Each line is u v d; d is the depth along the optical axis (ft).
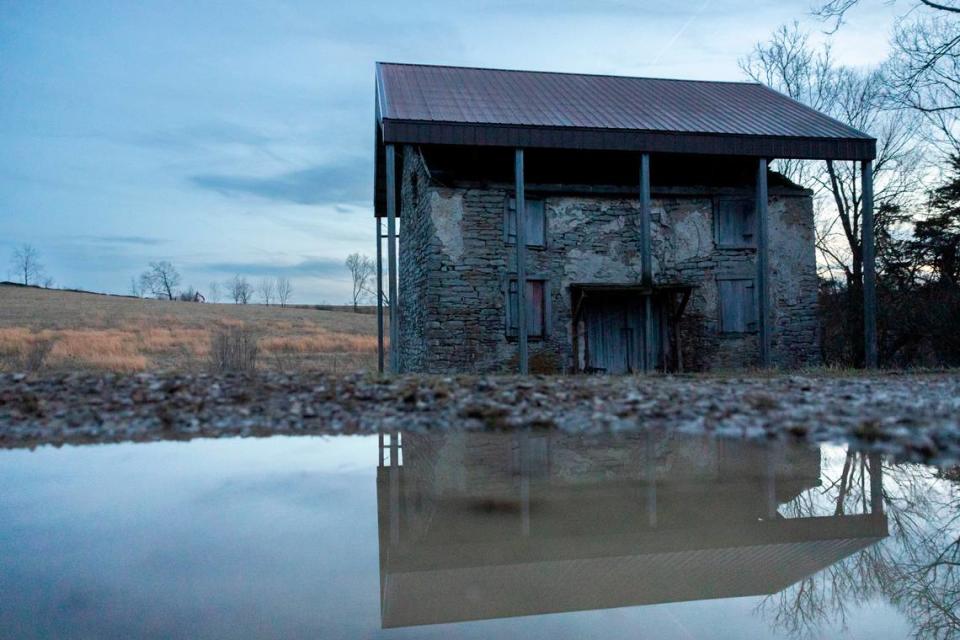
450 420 19.16
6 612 7.23
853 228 62.44
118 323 129.08
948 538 10.40
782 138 39.99
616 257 44.52
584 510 11.40
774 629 7.27
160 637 6.51
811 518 11.17
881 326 56.44
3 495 12.25
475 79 50.19
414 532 10.27
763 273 39.50
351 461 14.90
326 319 160.04
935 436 15.67
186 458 15.26
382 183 58.08
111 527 10.38
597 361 43.96
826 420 17.74
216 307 179.83
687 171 48.67
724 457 14.83
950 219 58.23
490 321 42.39
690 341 44.96
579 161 47.96
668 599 8.07
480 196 42.63
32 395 21.63
